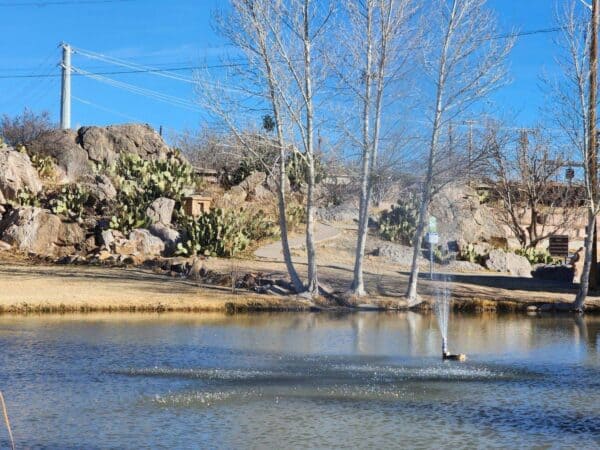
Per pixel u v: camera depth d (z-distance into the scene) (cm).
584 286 2406
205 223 3036
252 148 2586
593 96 2397
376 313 2319
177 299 2308
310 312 2314
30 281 2467
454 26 2406
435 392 1152
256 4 2330
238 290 2536
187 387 1166
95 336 1708
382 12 2378
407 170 2612
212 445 872
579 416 1012
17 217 3055
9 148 3612
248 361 1411
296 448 865
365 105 2430
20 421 964
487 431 938
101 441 881
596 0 2402
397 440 898
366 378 1255
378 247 3250
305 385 1191
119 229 3047
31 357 1417
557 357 1490
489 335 1838
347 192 3812
